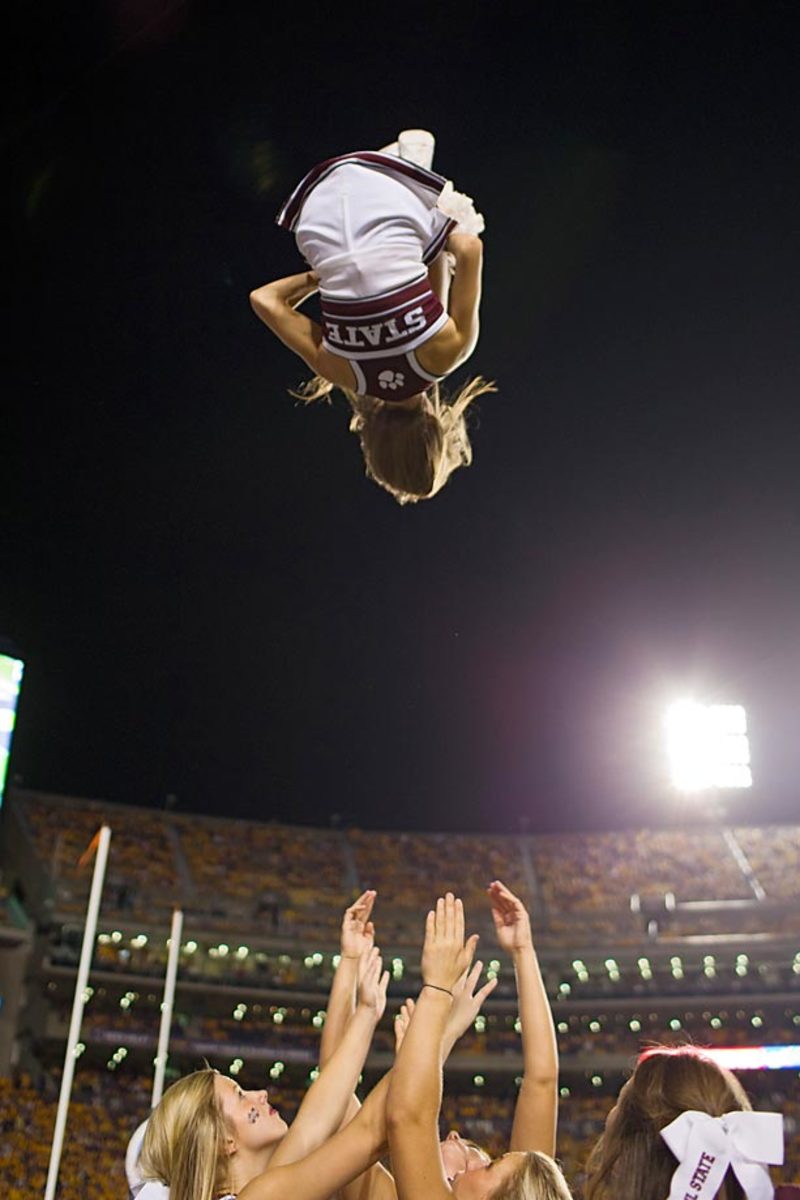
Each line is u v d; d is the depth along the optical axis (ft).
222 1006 122.52
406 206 12.14
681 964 125.70
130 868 128.16
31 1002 116.16
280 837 142.72
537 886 137.28
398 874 139.64
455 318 12.13
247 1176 12.45
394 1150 10.53
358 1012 13.46
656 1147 10.11
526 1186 11.37
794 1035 121.49
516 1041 123.65
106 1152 106.73
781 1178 106.93
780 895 130.11
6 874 124.77
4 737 64.85
